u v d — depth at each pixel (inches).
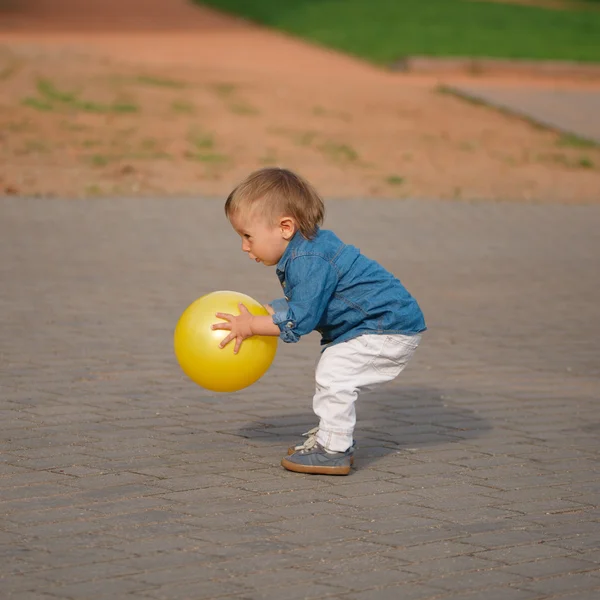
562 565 221.9
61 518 238.5
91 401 338.3
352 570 215.6
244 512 246.5
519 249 692.7
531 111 1401.3
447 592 206.7
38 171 934.4
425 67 1720.0
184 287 532.1
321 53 1867.6
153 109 1232.2
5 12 2181.3
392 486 269.6
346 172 1042.1
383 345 275.9
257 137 1160.2
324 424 278.1
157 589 203.6
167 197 860.0
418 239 712.4
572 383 389.4
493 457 297.6
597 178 1093.8
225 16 2394.2
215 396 352.2
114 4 2471.7
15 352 398.6
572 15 2469.2
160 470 274.5
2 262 574.6
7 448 287.0
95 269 567.5
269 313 281.7
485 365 412.8
